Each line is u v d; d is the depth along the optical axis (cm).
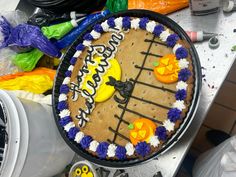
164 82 36
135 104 37
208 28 42
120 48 40
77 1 47
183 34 37
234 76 64
